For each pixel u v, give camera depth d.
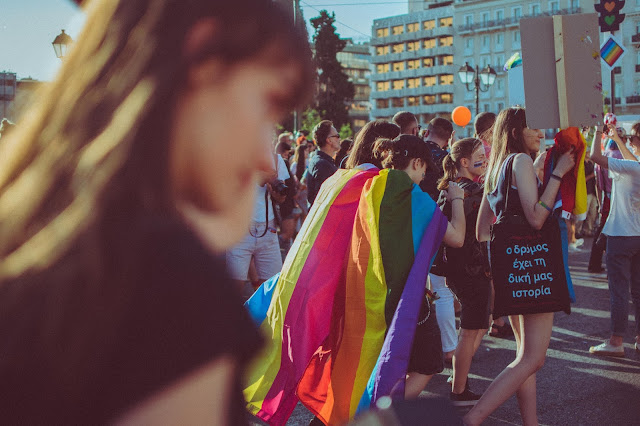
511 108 3.61
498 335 6.01
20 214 0.52
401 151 3.43
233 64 0.53
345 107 67.19
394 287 3.02
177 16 0.52
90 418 0.49
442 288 4.90
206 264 0.52
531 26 3.75
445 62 85.25
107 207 0.50
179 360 0.49
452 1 90.50
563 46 3.71
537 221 3.27
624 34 63.44
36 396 0.49
